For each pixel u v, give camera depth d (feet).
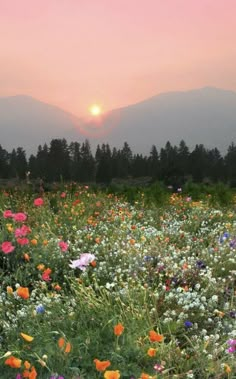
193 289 20.56
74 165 478.18
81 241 26.73
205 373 13.11
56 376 11.11
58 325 14.40
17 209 37.81
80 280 18.47
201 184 64.18
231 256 24.59
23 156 449.89
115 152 520.42
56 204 41.65
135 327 14.19
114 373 10.49
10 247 18.47
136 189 59.93
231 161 492.54
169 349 13.70
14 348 12.82
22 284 20.95
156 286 19.99
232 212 42.50
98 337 13.28
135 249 23.89
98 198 45.42
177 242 29.81
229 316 17.11
